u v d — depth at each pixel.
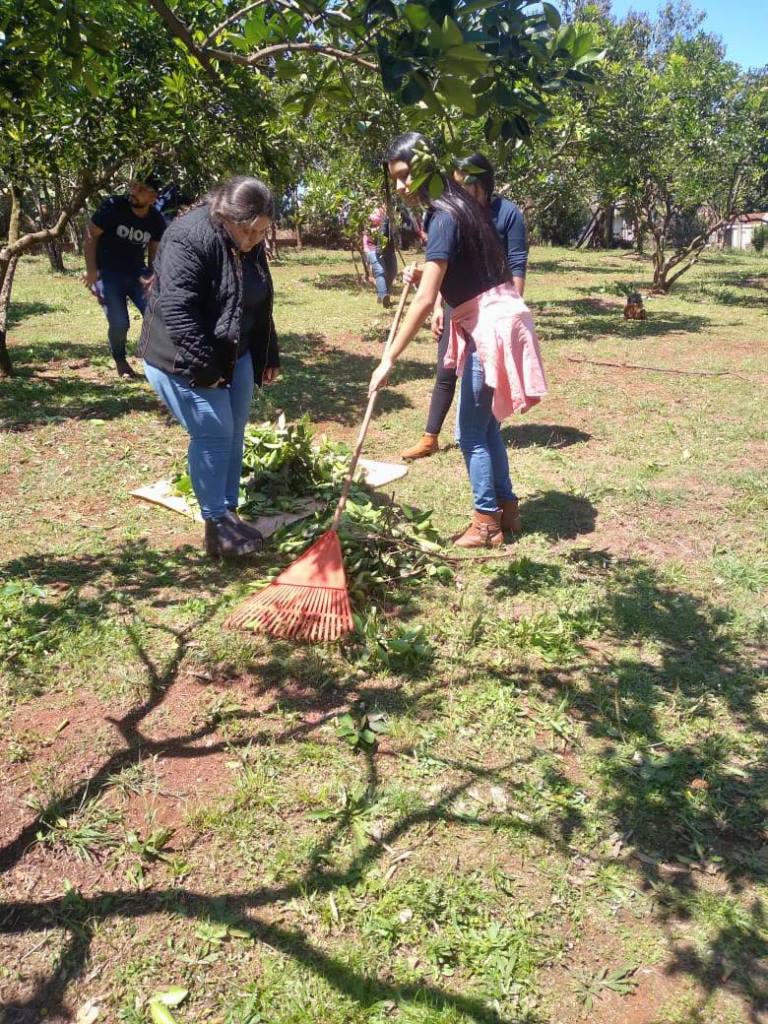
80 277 18.14
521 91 2.71
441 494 5.18
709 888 2.39
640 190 16.89
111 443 6.12
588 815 2.65
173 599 3.88
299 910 2.29
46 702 3.12
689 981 2.12
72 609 3.72
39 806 2.61
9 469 5.54
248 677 3.32
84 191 7.50
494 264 3.98
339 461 5.58
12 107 4.08
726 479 5.47
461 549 4.43
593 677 3.37
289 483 5.11
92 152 6.91
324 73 3.02
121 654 3.40
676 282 20.03
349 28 2.49
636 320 13.27
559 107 11.84
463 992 2.07
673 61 15.98
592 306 15.18
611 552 4.46
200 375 3.87
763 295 17.45
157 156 7.35
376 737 2.98
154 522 4.79
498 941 2.20
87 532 4.61
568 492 5.29
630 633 3.70
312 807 2.65
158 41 6.50
